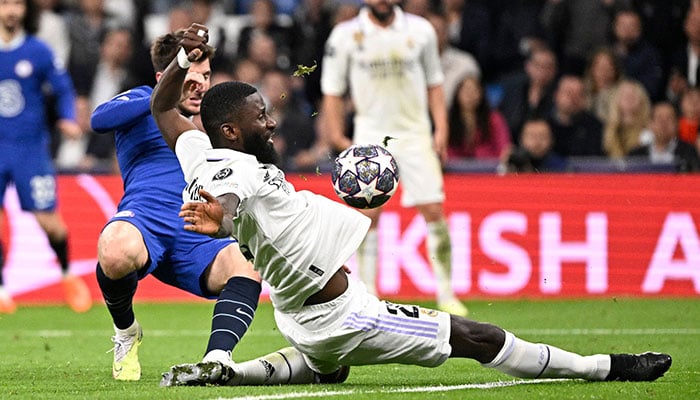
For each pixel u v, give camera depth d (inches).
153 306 1611.7
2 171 1561.3
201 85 798.5
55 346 1125.1
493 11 2146.9
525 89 1989.4
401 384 759.1
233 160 680.4
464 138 1878.7
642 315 1421.0
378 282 1668.3
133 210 812.6
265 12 2146.9
